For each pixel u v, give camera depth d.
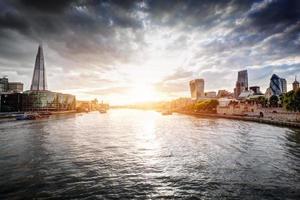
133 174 35.59
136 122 149.62
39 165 39.78
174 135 81.25
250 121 141.88
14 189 29.30
